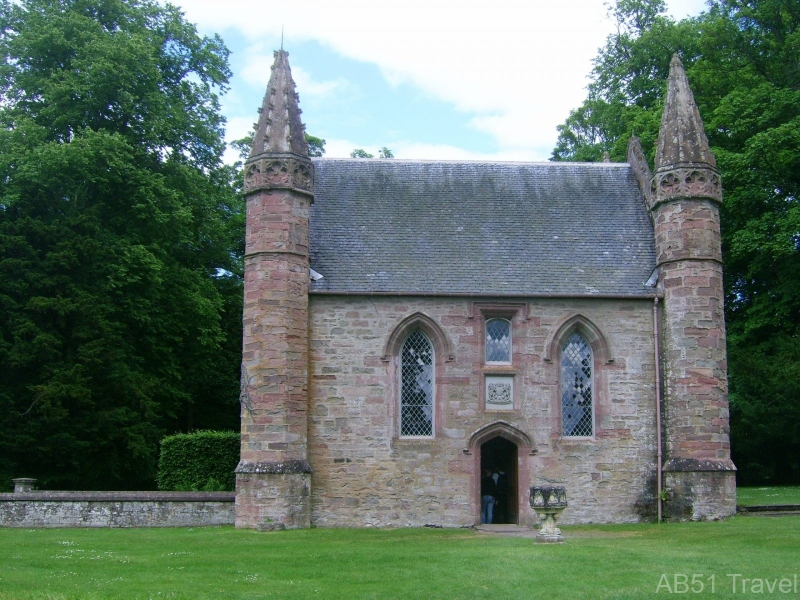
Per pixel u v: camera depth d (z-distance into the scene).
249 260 27.39
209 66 43.75
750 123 39.00
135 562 18.58
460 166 33.06
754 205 39.12
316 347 27.67
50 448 34.25
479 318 28.33
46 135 36.50
